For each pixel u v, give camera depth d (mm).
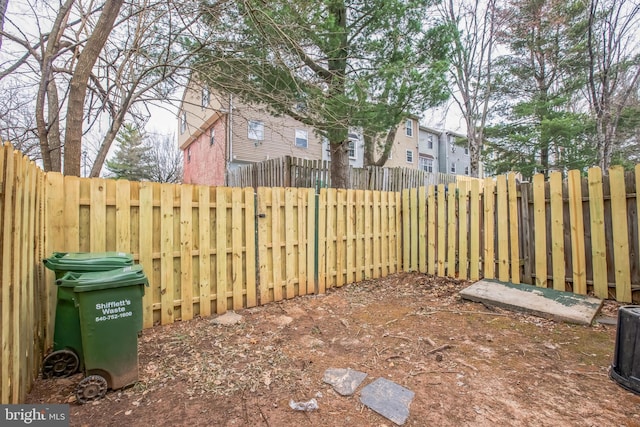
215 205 3789
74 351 2363
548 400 2012
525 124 14133
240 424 1844
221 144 12922
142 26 4617
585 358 2543
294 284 4480
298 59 5129
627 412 1871
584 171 12930
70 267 2275
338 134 5910
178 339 3049
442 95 5805
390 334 3158
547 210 4164
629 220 3535
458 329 3223
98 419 1889
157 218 3420
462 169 27328
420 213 5512
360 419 1883
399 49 5824
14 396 1743
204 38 4750
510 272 4480
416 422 1838
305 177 8086
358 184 8531
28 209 2080
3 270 1575
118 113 4496
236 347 2875
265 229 4199
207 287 3709
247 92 5473
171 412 1958
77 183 2973
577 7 10117
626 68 10281
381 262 5516
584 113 12781
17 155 1764
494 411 1918
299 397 2111
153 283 3381
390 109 5699
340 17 5797
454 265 5051
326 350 2820
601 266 3713
